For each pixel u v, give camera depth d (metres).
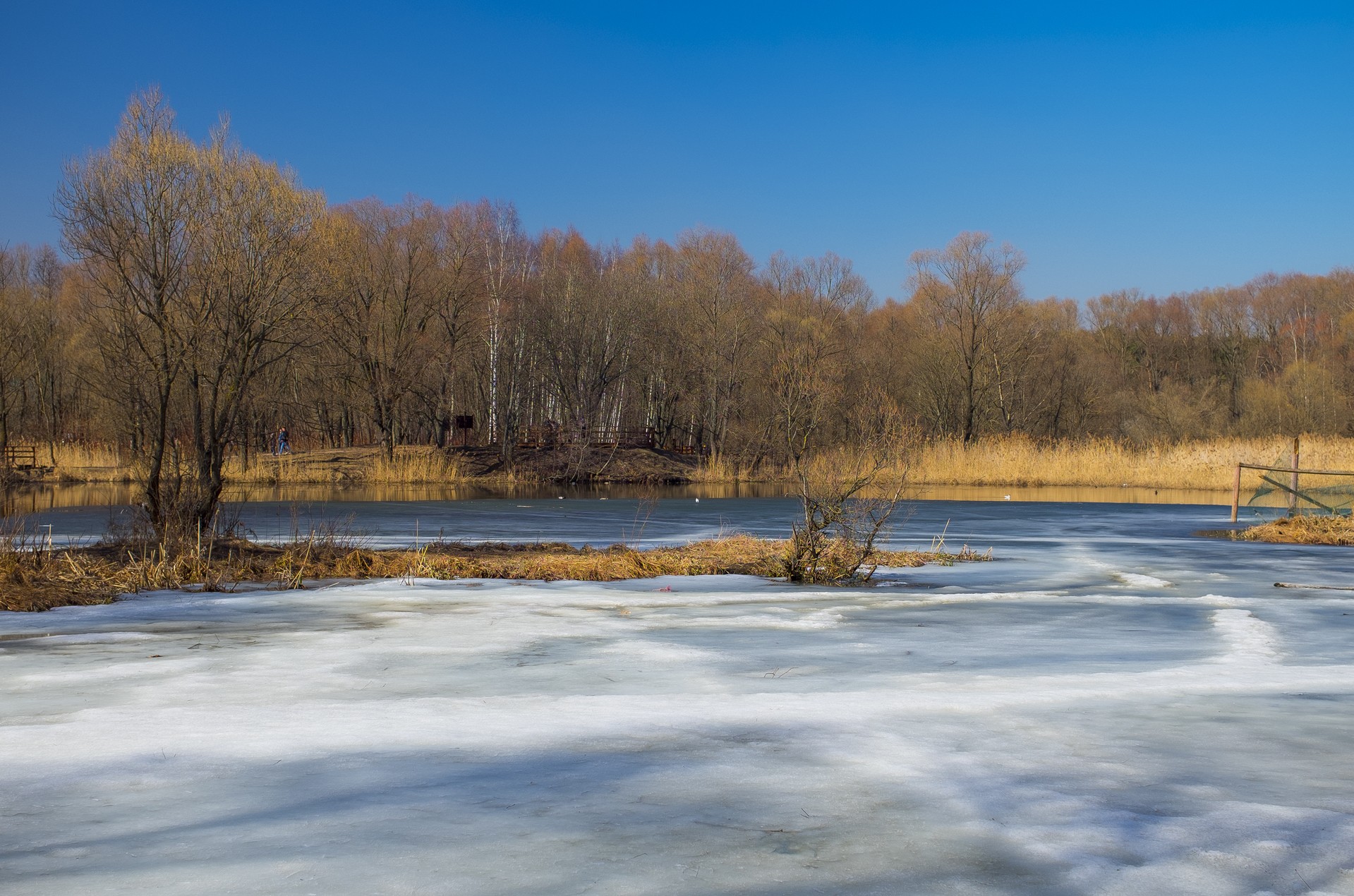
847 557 15.34
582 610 11.53
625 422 68.25
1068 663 8.53
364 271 50.25
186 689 7.30
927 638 9.82
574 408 60.16
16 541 16.80
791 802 4.92
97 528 22.36
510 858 4.18
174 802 4.84
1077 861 4.20
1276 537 22.41
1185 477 44.44
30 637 9.62
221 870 4.02
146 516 16.66
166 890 3.83
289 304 20.42
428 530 23.28
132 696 7.05
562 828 4.53
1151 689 7.48
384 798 4.93
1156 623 10.91
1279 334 97.50
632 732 6.21
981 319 69.50
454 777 5.26
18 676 7.74
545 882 3.94
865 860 4.19
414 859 4.15
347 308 48.12
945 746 5.91
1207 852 4.30
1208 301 101.00
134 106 18.48
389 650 8.97
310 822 4.59
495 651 8.93
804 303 62.72
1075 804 4.92
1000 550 19.92
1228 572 16.25
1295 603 12.62
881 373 72.12
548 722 6.42
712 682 7.68
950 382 70.38
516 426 59.78
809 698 7.12
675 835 4.46
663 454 58.41
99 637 9.62
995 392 71.56
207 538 15.95
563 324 60.34
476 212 59.50
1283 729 6.36
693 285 63.59
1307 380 70.25
